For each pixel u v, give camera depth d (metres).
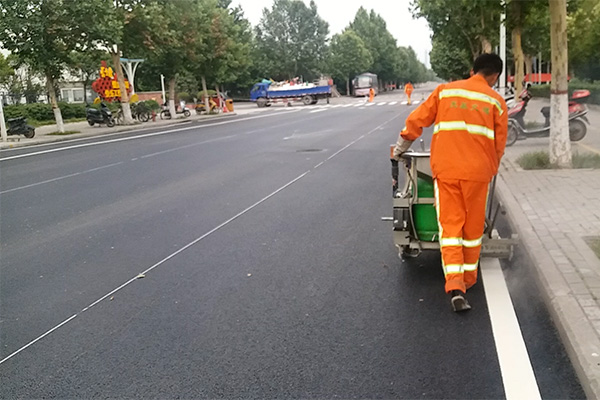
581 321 4.00
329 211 8.35
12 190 11.71
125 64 41.19
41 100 45.31
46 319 4.87
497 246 5.53
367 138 18.86
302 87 57.38
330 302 4.93
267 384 3.63
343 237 6.94
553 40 10.23
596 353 3.56
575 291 4.53
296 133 21.78
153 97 57.31
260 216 8.21
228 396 3.52
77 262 6.45
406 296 4.98
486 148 4.51
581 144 13.85
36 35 25.34
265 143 18.47
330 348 4.07
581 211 7.10
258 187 10.52
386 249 6.38
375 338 4.20
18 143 23.16
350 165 12.84
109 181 12.16
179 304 5.05
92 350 4.25
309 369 3.80
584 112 13.80
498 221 7.28
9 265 6.49
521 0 17.34
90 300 5.26
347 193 9.63
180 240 7.14
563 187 8.62
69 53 27.81
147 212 8.85
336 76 92.25
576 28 25.34
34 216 9.05
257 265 6.02
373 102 53.25
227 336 4.36
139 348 4.23
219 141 19.86
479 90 4.55
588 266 5.08
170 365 3.95
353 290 5.18
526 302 4.73
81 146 20.98
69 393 3.66
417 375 3.65
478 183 4.49
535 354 3.86
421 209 5.27
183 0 36.25
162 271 5.98
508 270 5.50
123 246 7.00
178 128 28.34
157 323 4.66
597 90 26.11
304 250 6.48
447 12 27.03
